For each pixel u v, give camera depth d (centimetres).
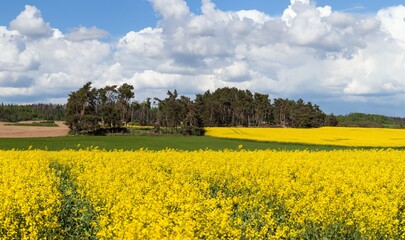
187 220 1089
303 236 1244
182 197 1417
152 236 964
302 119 11931
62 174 2370
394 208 1371
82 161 2628
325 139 6444
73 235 1308
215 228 1109
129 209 1191
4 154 3030
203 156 2962
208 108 13412
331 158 3038
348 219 1274
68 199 1591
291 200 1452
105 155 2962
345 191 1599
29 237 1150
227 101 13850
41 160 2578
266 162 2569
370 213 1284
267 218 1242
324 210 1327
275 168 2311
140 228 985
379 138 6619
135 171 2102
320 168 2411
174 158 2802
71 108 9269
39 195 1468
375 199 1577
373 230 1246
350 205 1352
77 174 2205
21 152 3238
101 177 1794
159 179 1836
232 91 15438
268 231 1204
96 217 1354
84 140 6656
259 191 1706
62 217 1444
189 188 1597
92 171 2112
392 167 2520
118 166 2264
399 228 1292
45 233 1207
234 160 2723
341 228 1267
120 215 1174
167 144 6016
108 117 8906
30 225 1198
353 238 1256
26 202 1320
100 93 9650
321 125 12825
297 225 1291
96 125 8844
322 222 1286
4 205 1274
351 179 1934
